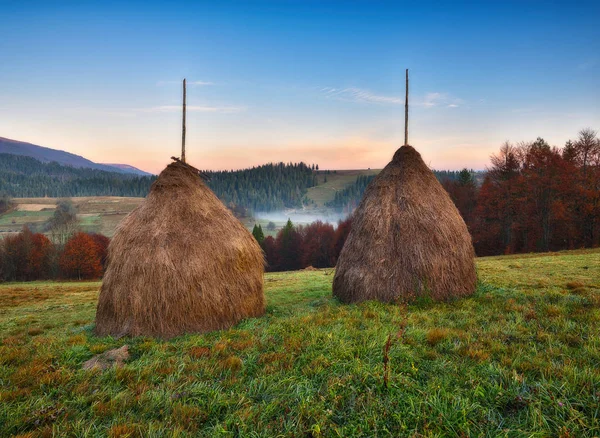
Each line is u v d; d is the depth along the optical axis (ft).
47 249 215.92
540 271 54.54
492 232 160.04
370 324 25.46
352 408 14.35
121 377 18.56
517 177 148.87
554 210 136.98
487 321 25.39
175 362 20.31
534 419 12.46
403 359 18.75
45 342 27.86
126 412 15.03
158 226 30.76
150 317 27.81
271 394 16.10
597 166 135.54
